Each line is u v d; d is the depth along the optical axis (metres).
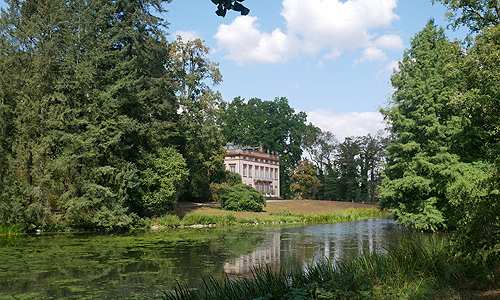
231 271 14.58
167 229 32.72
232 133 93.81
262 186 88.31
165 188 35.97
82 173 30.98
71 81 30.75
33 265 15.75
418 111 28.36
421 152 28.16
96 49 32.25
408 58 31.47
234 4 4.04
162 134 39.38
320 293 6.55
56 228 29.53
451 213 23.92
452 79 27.39
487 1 25.56
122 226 32.34
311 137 95.81
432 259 9.24
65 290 11.80
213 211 43.97
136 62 36.38
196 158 48.28
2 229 26.31
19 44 30.64
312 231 31.34
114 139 30.66
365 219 49.72
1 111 29.19
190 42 45.84
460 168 25.38
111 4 35.72
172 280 13.11
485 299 6.72
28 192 27.69
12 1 31.36
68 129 31.28
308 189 90.25
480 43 23.31
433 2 27.64
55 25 31.23
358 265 10.04
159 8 40.19
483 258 8.41
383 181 30.98
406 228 12.91
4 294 11.35
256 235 27.94
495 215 7.85
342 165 93.19
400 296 7.18
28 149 29.78
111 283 12.71
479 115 25.27
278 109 101.62
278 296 6.76
